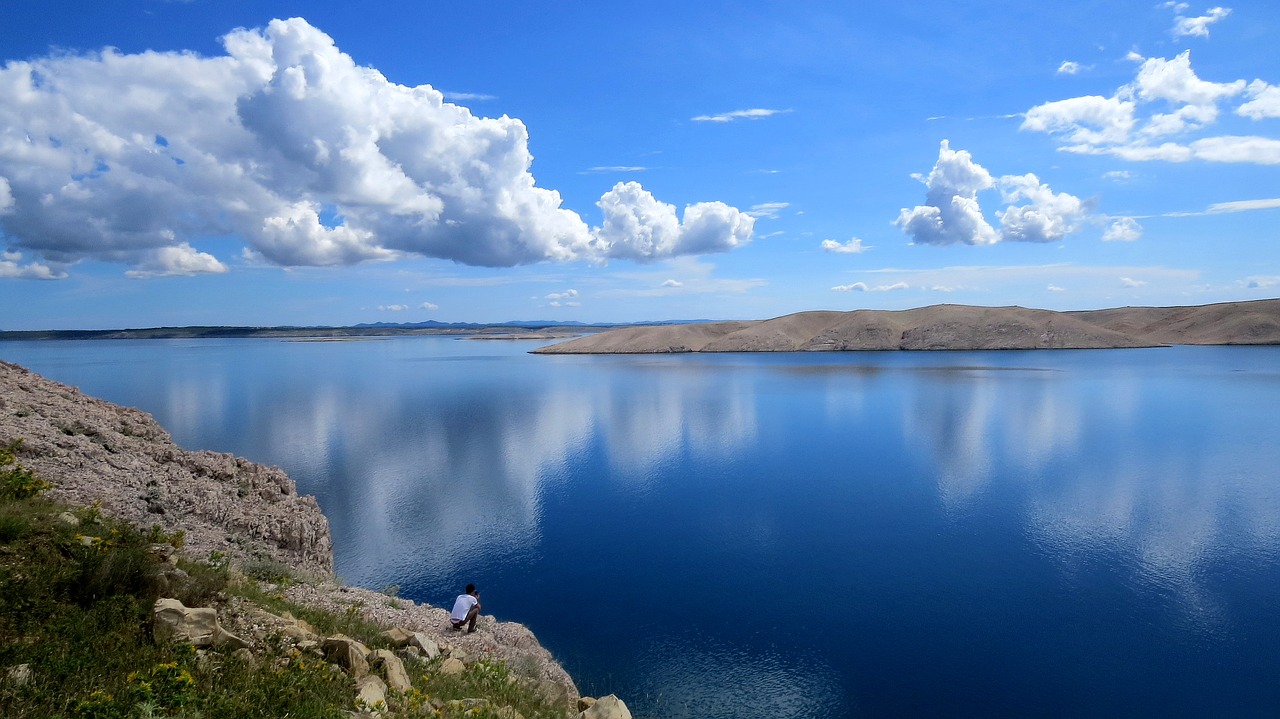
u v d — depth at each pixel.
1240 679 15.38
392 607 13.68
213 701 5.68
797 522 28.38
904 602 19.83
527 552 24.48
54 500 10.84
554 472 38.53
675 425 56.91
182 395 78.94
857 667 16.12
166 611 6.72
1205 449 43.59
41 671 5.52
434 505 31.08
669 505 31.27
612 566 23.00
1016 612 19.02
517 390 87.75
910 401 71.31
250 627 7.78
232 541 14.50
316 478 36.66
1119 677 15.60
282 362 152.62
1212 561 22.81
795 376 105.81
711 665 16.27
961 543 25.25
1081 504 30.52
